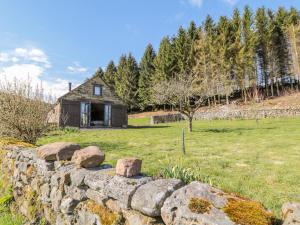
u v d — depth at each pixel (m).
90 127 23.14
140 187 1.98
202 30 44.59
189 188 1.72
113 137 13.27
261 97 38.31
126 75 52.03
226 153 7.69
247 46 39.62
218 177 4.88
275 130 14.27
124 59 55.94
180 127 20.38
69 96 22.28
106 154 7.63
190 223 1.44
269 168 5.66
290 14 43.56
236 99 41.12
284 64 43.75
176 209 1.59
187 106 16.00
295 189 4.18
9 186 4.62
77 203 2.64
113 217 2.08
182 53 44.28
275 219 1.42
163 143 10.34
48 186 3.21
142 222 1.76
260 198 3.75
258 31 43.56
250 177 4.89
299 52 38.72
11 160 4.85
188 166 5.86
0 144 5.78
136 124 31.00
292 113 24.58
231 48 39.78
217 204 1.51
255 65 42.69
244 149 8.38
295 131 13.34
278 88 44.62
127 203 1.95
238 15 43.16
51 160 3.34
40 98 7.24
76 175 2.72
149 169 5.49
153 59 50.97
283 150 7.98
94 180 2.44
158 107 47.78
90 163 2.81
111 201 2.18
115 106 25.45
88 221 2.37
